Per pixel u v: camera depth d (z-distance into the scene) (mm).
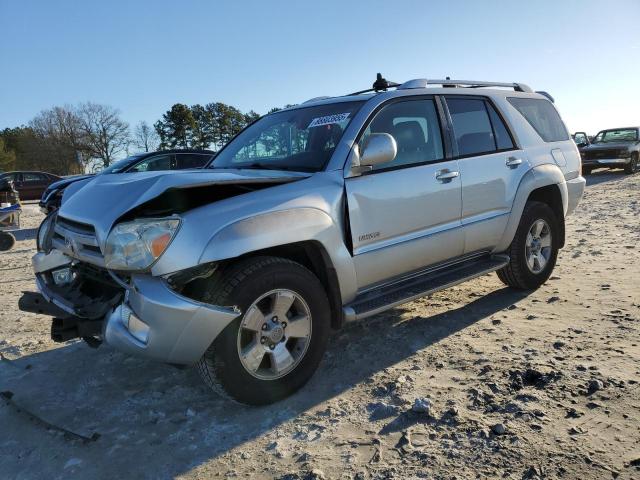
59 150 71312
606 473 2289
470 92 4605
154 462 2703
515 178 4660
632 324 3961
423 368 3531
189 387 3525
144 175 3373
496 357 3572
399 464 2502
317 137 3859
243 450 2756
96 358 4098
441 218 4062
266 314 3121
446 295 5141
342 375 3533
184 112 66688
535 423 2715
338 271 3422
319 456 2635
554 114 5551
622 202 11617
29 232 14164
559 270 5852
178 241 2809
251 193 3148
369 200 3574
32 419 3174
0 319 5301
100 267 3221
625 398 2879
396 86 4543
